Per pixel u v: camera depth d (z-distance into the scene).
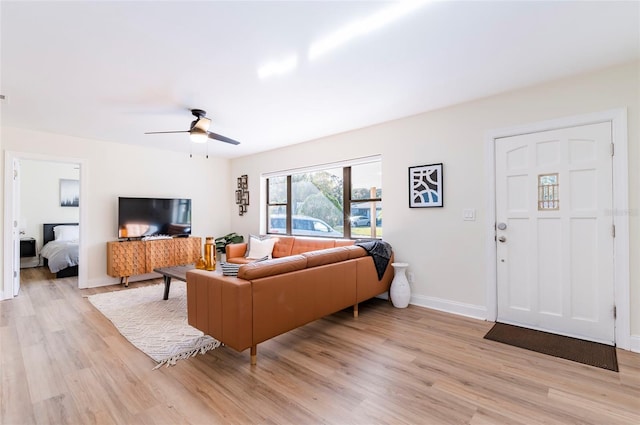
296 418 1.67
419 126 3.62
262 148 5.45
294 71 2.53
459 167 3.31
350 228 4.55
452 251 3.38
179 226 5.50
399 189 3.80
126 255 4.68
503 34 2.03
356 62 2.38
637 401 1.80
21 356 2.37
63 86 2.77
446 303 3.42
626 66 2.44
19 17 1.79
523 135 2.93
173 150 5.60
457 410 1.73
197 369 2.19
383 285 3.67
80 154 4.59
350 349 2.50
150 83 2.72
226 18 1.83
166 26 1.91
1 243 3.95
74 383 2.00
